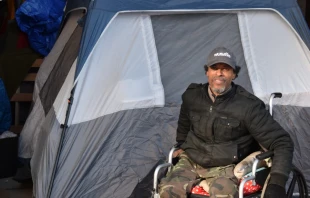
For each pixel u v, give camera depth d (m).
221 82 4.14
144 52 5.50
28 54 7.13
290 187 4.36
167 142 5.38
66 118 5.11
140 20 5.50
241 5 5.66
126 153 5.24
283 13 5.78
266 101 5.67
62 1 7.16
